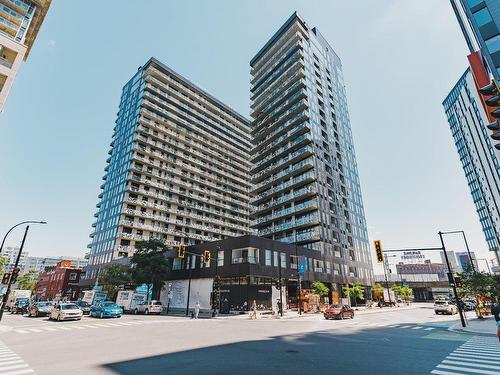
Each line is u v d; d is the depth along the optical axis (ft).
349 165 245.65
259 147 253.85
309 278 157.28
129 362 30.58
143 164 247.50
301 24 256.93
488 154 291.79
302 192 192.95
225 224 293.64
